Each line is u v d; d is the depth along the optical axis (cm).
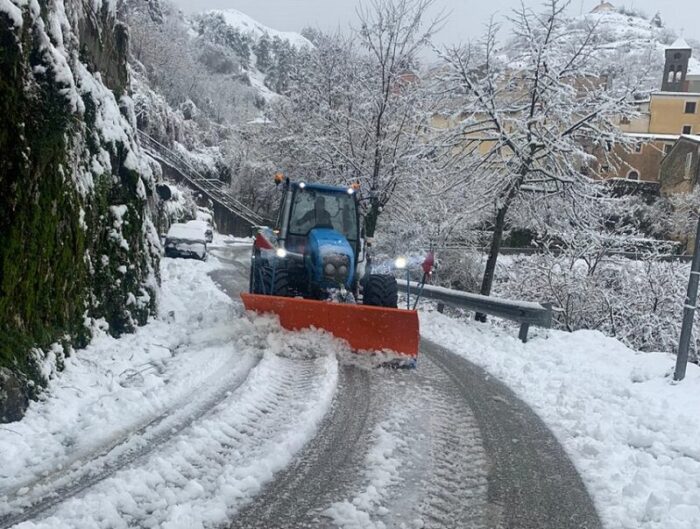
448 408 591
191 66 5597
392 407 571
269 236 868
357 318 723
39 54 515
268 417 499
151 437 434
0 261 450
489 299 1102
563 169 1369
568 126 1353
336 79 2069
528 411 614
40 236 506
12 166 466
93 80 708
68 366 540
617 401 645
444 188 1502
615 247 1859
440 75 1467
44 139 507
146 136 3506
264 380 589
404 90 1809
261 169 3106
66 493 347
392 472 423
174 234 1864
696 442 518
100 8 835
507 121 1379
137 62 4191
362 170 1809
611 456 491
